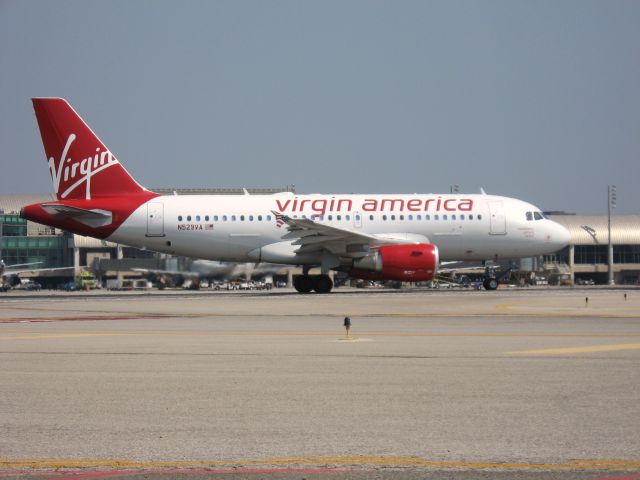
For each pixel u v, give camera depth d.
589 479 26.61
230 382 43.09
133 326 76.94
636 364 48.78
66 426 33.59
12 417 35.16
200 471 27.61
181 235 139.75
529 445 30.52
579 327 72.88
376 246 136.25
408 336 65.62
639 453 29.44
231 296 134.38
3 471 27.61
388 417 34.97
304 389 41.06
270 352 55.09
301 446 30.55
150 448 30.36
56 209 136.12
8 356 53.47
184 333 69.38
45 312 98.44
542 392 40.00
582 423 33.75
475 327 73.56
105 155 139.75
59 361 51.00
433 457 29.08
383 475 27.16
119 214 138.75
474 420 34.34
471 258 143.75
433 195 144.00
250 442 31.14
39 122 138.38
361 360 50.94
